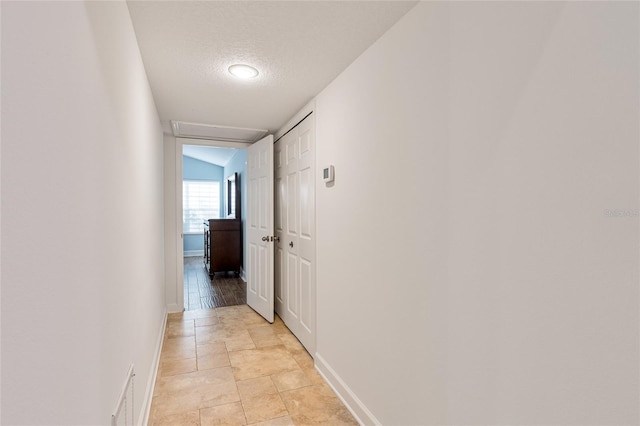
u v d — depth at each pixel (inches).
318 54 67.6
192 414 69.9
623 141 26.7
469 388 41.6
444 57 45.4
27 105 19.4
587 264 29.3
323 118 86.2
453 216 44.0
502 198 37.0
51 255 22.4
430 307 48.4
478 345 40.2
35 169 20.3
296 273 110.4
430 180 48.3
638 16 25.7
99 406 33.7
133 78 56.0
